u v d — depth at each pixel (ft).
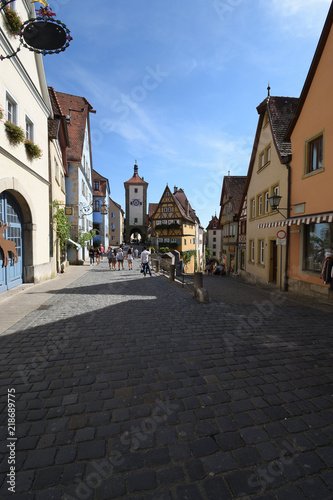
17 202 30.73
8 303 23.77
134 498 5.92
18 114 28.45
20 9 27.68
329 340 15.40
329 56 27.99
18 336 15.64
